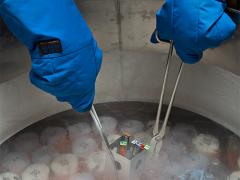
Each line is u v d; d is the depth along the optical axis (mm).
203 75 1376
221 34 814
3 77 1151
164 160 1187
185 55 962
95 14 1327
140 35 1432
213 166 1148
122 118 1487
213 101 1399
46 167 1144
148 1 1287
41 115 1460
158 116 1257
